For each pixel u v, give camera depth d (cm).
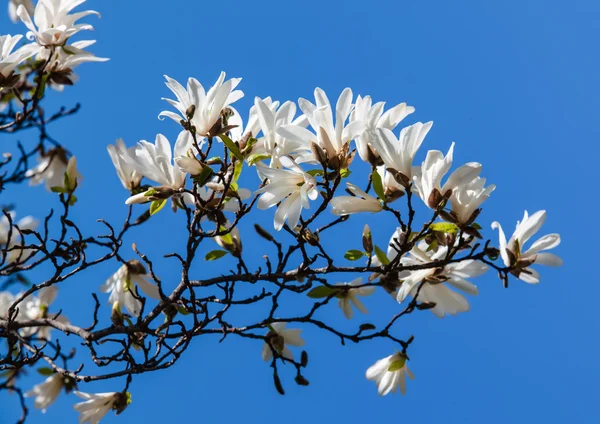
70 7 263
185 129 227
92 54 269
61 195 248
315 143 222
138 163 231
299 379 254
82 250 247
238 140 231
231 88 228
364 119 227
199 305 242
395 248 228
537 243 229
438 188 222
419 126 222
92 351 244
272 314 243
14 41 254
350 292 255
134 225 250
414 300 243
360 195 226
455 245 235
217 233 233
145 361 243
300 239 233
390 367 252
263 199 225
